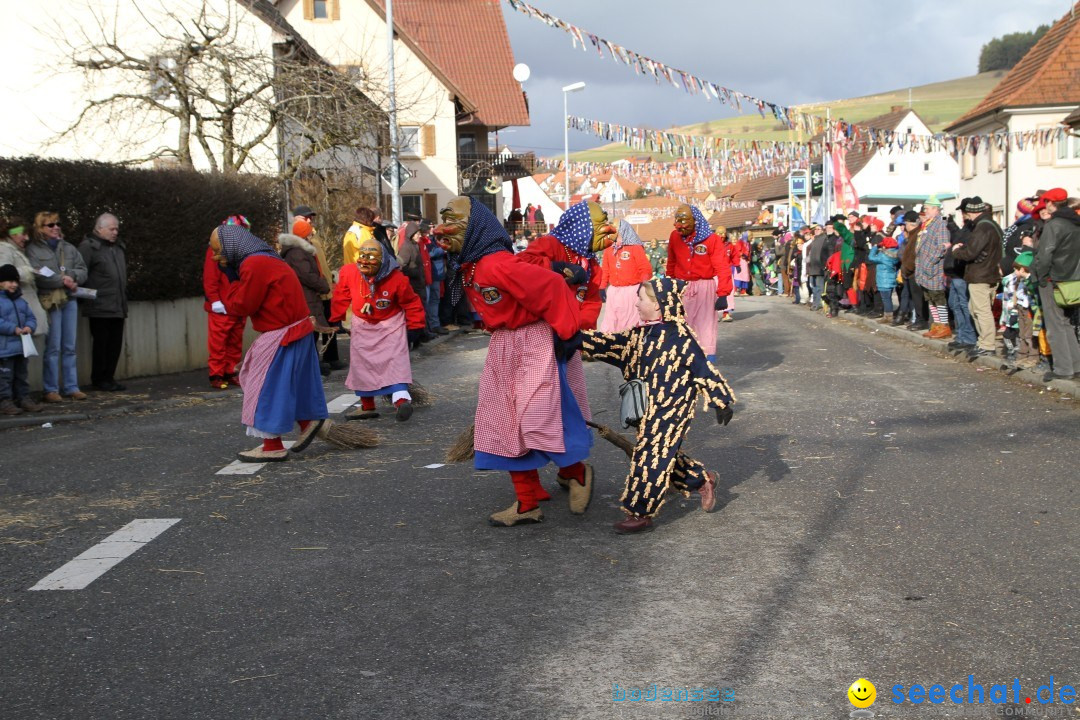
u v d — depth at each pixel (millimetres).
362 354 9391
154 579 5051
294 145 20719
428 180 39750
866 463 7203
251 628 4379
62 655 4129
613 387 11500
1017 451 7414
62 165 11766
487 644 4148
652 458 5590
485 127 46844
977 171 38188
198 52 19484
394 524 5969
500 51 47875
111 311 11352
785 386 11148
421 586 4867
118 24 25484
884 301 18797
